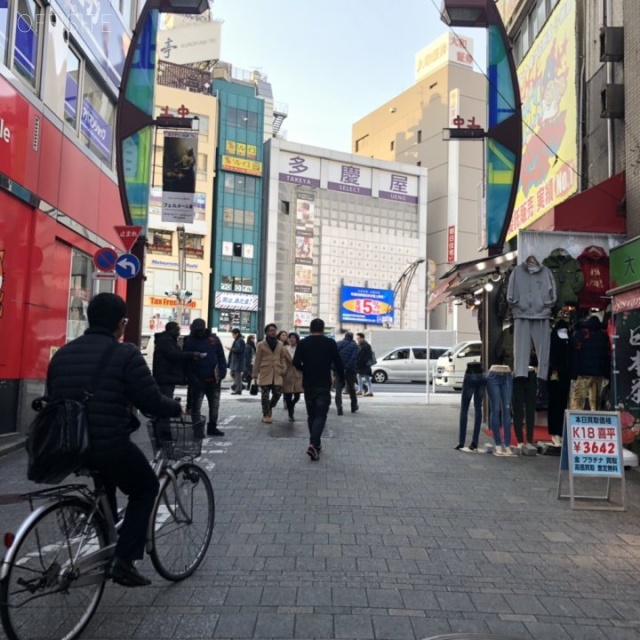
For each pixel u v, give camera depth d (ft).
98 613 11.93
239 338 60.44
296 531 17.17
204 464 25.54
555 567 14.82
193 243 166.30
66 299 34.76
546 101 41.63
